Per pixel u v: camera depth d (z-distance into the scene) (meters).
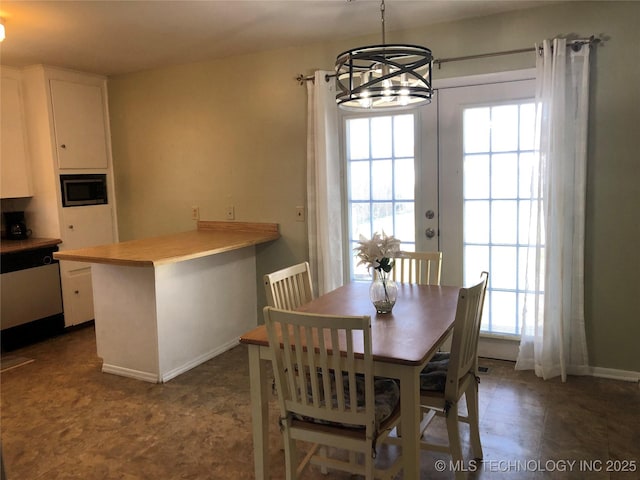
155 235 4.89
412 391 1.84
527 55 3.27
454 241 3.67
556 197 3.17
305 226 4.16
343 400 1.89
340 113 3.91
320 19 3.31
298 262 4.23
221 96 4.37
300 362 1.90
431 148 3.65
